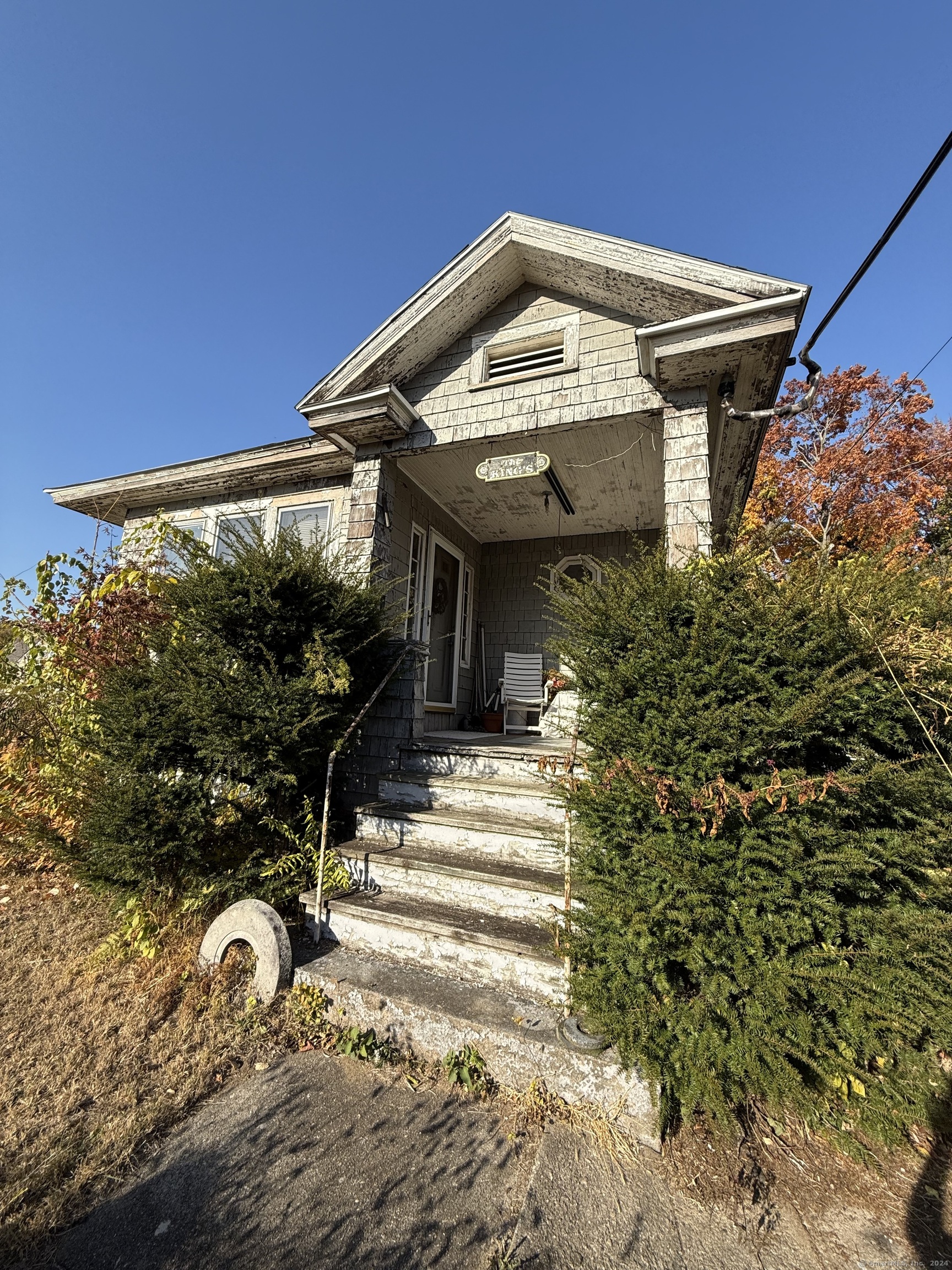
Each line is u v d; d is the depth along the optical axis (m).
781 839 2.22
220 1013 2.87
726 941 2.18
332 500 6.89
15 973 3.23
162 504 8.22
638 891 2.33
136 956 3.36
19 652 5.61
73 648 4.81
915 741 2.41
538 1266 1.61
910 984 2.13
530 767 4.22
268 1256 1.63
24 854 4.60
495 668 8.52
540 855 3.47
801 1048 2.11
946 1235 1.77
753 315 3.86
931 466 12.47
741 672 2.41
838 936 2.27
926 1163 2.09
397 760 4.74
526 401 5.02
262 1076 2.48
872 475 12.20
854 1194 1.93
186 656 3.72
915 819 2.30
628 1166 2.00
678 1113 2.28
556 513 7.54
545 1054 2.31
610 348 4.80
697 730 2.39
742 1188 1.93
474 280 4.95
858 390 12.77
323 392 5.34
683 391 4.45
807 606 2.40
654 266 4.24
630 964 2.26
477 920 3.08
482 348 5.31
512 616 8.57
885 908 2.27
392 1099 2.34
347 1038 2.65
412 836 3.95
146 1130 2.11
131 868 3.38
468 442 5.21
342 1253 1.64
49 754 4.54
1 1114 2.17
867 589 2.53
